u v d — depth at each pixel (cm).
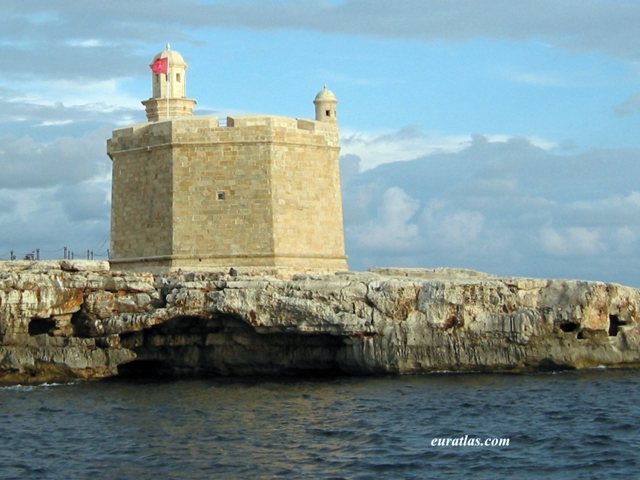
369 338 7006
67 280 7038
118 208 8169
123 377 7338
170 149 7800
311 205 7969
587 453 4616
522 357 7000
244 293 6975
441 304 7000
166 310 7012
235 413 5641
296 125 7912
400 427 5191
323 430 5125
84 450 4772
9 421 5516
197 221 7756
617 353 7212
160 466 4416
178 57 8700
